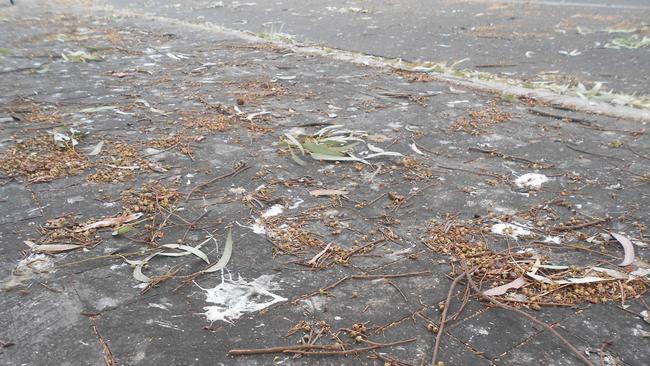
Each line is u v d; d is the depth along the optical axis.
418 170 3.50
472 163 3.62
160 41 7.70
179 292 2.32
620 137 4.04
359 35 8.34
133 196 3.13
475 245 2.66
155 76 5.83
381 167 3.54
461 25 9.16
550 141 3.97
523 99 5.00
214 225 2.84
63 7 11.35
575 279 2.38
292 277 2.42
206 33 8.34
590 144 3.91
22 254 2.56
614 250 2.61
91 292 2.30
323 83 5.55
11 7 11.12
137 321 2.14
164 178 3.36
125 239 2.70
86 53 6.80
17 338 2.04
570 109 4.70
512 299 2.28
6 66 6.14
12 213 2.92
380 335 2.07
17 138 3.99
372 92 5.22
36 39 7.73
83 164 3.54
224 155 3.71
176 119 4.45
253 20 9.91
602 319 2.15
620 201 3.07
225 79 5.71
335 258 2.55
